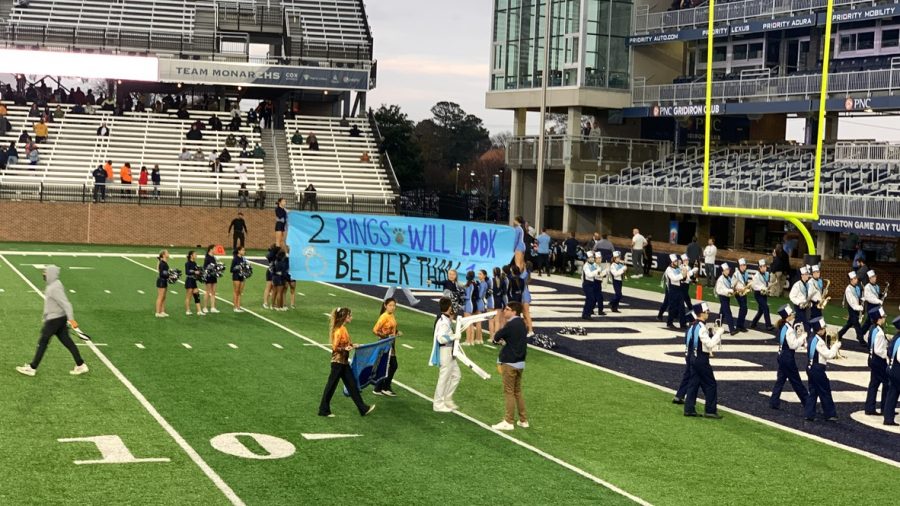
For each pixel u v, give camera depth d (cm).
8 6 6388
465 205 7519
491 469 1431
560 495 1325
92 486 1283
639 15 5575
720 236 5291
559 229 6116
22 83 6103
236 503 1240
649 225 5778
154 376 1944
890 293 3972
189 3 6500
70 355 2114
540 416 1770
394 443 1548
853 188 4284
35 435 1502
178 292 3231
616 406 1875
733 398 2005
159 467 1371
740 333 2922
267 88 6550
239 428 1591
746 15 5028
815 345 1839
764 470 1491
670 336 2770
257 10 6519
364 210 5497
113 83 6562
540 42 5759
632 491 1359
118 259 4216
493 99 6072
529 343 2561
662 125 5878
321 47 6303
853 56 4800
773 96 4866
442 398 1769
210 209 5162
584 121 6378
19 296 2945
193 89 6606
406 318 2909
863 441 1700
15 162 5309
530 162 5903
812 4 4766
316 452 1479
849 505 1342
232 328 2569
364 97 6259
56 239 5000
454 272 2511
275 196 5394
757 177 4866
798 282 2736
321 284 3678
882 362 1878
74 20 6284
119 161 5534
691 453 1570
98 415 1633
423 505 1264
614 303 3241
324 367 2102
